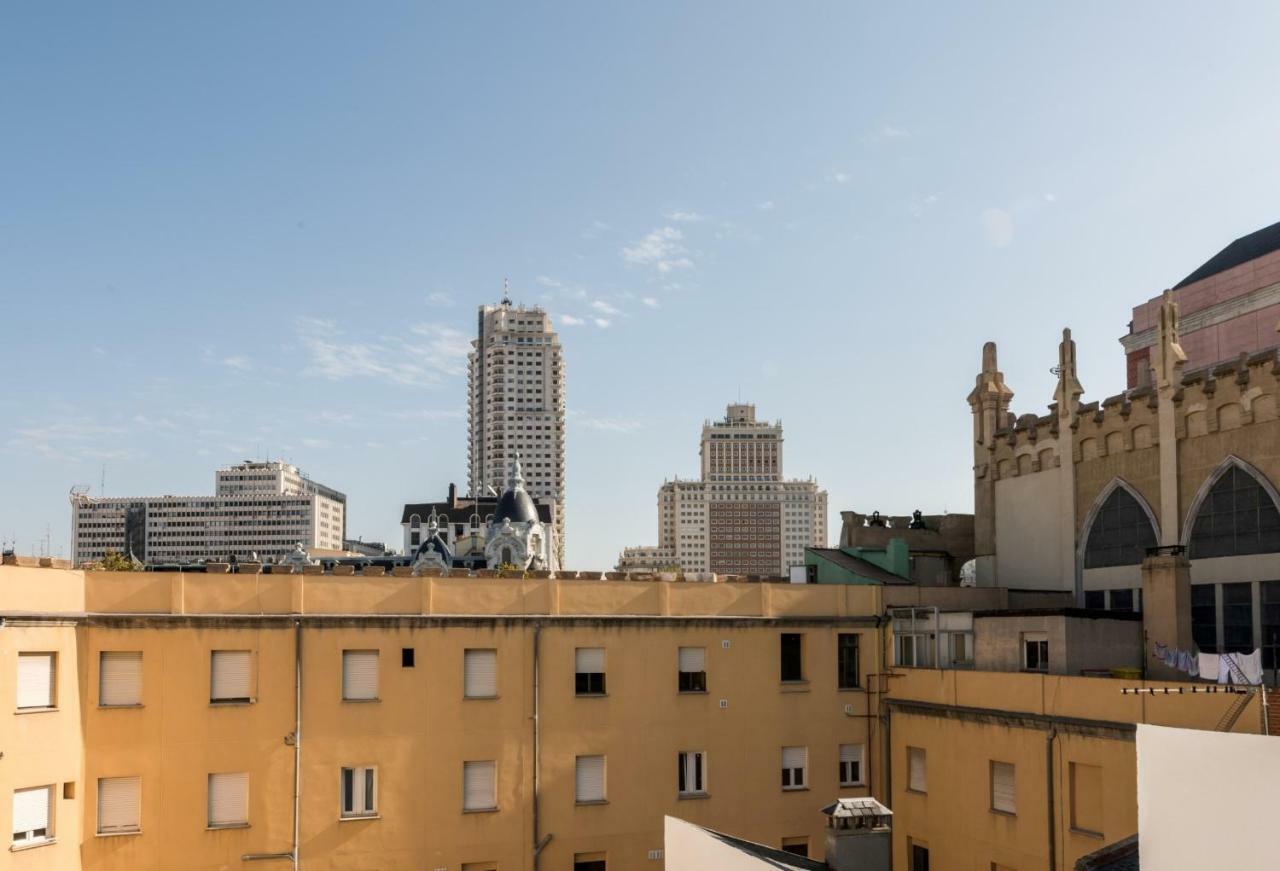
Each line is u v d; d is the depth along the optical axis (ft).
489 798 130.93
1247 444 132.77
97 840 114.62
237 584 123.75
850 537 192.65
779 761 142.31
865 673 147.54
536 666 133.39
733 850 89.45
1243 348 181.06
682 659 140.97
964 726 128.06
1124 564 151.12
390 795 126.11
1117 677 116.37
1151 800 71.36
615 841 134.41
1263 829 64.80
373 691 127.65
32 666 109.70
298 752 122.62
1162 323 146.41
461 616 130.93
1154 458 146.51
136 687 118.32
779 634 144.56
